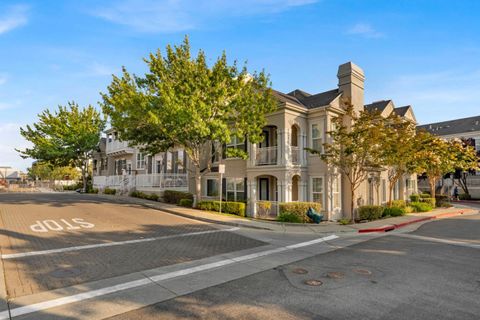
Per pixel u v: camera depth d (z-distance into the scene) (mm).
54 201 18266
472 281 6070
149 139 17094
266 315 4457
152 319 4305
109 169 35562
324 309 4676
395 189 23375
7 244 8312
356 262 7492
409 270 6809
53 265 6703
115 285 5648
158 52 15344
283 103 16625
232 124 17578
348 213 17500
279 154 16875
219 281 5977
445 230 12953
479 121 37625
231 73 15922
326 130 17156
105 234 10078
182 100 14148
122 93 14656
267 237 10820
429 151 19609
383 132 14984
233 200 19375
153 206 17781
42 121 31016
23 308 4605
